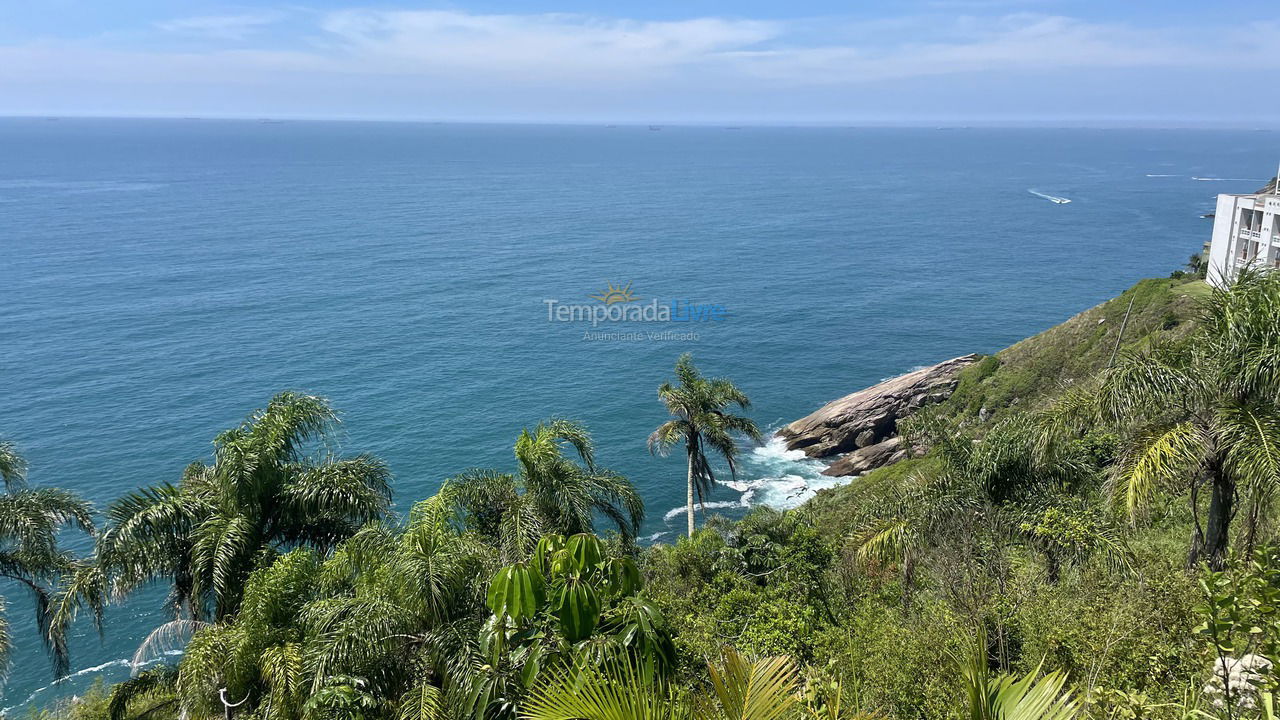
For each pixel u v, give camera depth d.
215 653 13.55
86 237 146.00
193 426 59.94
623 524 22.78
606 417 65.44
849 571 18.84
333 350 80.88
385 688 12.97
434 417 64.44
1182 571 12.41
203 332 85.44
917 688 11.07
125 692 16.33
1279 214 49.94
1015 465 16.84
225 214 185.62
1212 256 57.09
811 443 61.12
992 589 13.28
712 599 19.02
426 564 13.18
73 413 61.66
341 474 17.25
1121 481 13.72
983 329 93.94
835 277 122.25
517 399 68.75
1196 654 8.90
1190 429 13.18
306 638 13.60
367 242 149.25
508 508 18.78
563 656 8.52
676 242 154.38
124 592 15.65
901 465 44.25
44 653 34.50
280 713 12.56
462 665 12.07
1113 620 10.28
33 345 78.44
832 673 11.50
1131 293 56.44
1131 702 7.30
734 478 54.88
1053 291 113.12
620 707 5.78
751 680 5.64
